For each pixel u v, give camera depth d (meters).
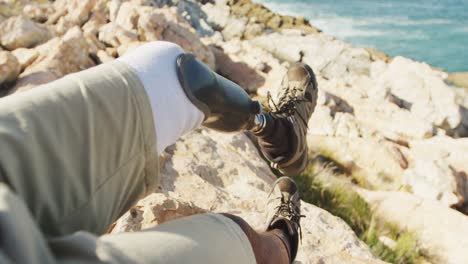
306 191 5.39
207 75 1.15
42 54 6.27
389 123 8.57
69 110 0.85
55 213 0.81
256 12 19.50
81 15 9.34
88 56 6.54
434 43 21.94
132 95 0.95
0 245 0.56
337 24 24.30
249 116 1.37
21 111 0.79
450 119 10.20
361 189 6.06
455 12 27.44
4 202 0.59
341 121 7.80
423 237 5.23
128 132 0.93
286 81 2.52
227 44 11.71
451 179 6.50
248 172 3.79
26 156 0.76
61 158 0.81
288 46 16.30
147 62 1.03
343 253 2.62
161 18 8.62
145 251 0.74
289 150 1.80
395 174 6.85
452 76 14.38
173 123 1.04
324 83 10.05
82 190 0.85
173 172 3.33
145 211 2.16
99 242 0.69
